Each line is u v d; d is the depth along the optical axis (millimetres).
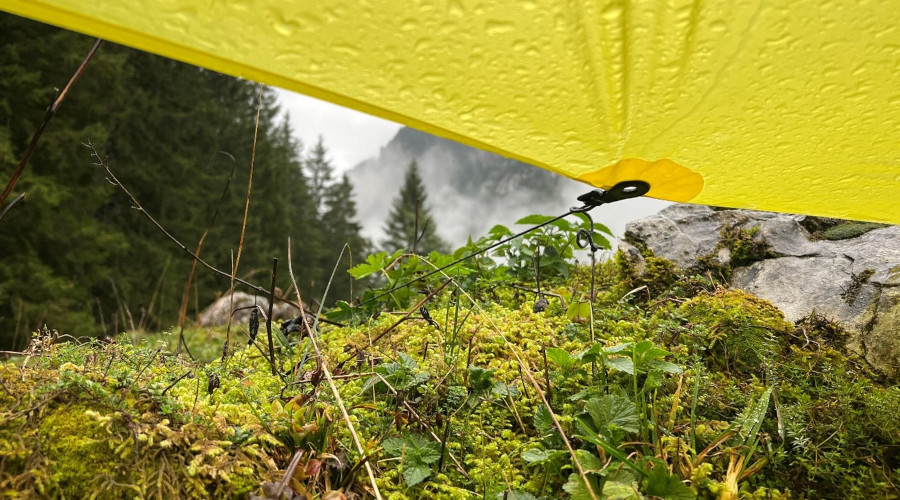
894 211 1712
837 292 2068
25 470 946
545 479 1266
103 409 1071
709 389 1615
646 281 2680
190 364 1737
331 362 1854
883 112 1148
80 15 862
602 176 1410
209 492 1050
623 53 994
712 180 1470
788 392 1609
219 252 16172
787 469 1332
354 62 950
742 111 1157
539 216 2756
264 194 25266
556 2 890
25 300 9344
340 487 1199
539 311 2375
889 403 1401
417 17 883
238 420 1243
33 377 1128
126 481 989
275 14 856
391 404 1560
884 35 975
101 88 12398
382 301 2639
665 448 1298
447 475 1327
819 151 1306
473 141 1222
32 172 10125
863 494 1246
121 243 12039
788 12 940
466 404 1566
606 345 1872
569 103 1080
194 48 924
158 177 15641
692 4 917
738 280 2508
